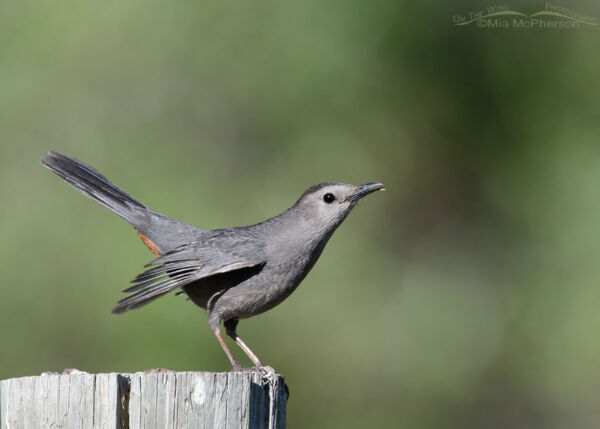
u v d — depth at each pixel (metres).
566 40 14.74
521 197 14.48
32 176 12.88
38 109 13.10
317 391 13.18
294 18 13.80
